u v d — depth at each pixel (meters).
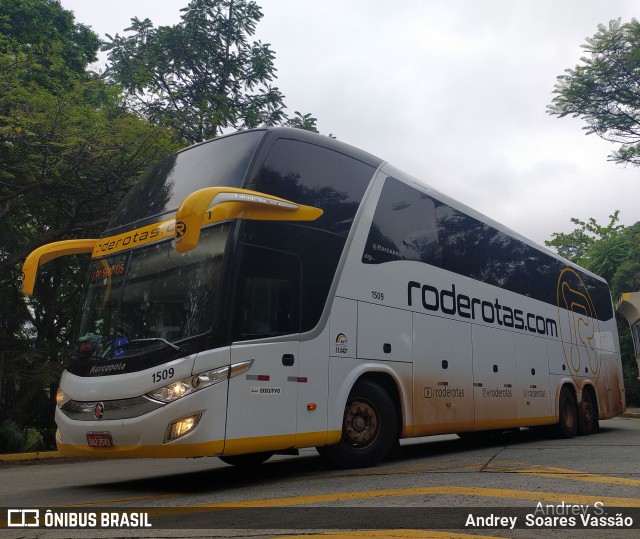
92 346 7.07
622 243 29.81
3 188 14.03
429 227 9.59
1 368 13.41
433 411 8.92
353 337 7.71
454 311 9.76
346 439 7.65
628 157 25.11
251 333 6.55
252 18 21.91
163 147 15.35
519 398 11.30
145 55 20.55
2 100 12.71
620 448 9.94
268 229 6.94
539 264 13.16
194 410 6.06
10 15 17.64
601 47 23.36
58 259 16.20
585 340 14.75
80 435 6.63
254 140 7.32
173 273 6.82
